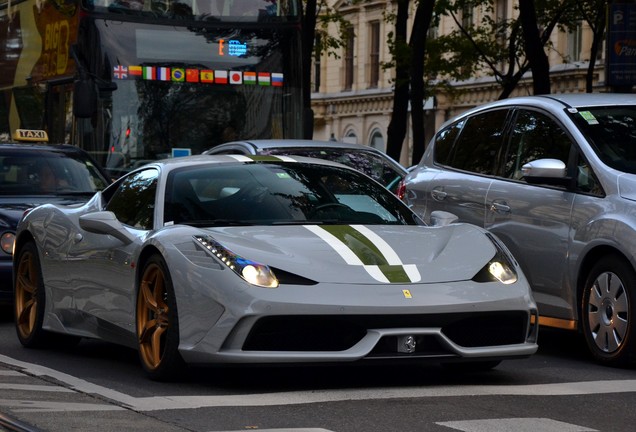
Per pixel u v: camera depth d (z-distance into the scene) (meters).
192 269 8.16
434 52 37.22
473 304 8.08
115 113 19.03
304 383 8.49
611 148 10.33
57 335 10.91
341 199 9.44
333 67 69.75
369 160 16.14
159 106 19.20
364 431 6.61
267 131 19.69
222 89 19.52
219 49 19.56
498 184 11.15
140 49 19.22
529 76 53.03
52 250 10.59
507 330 8.34
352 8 67.31
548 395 7.99
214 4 19.62
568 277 10.23
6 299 13.43
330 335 7.96
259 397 7.82
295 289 7.89
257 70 19.70
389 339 7.96
